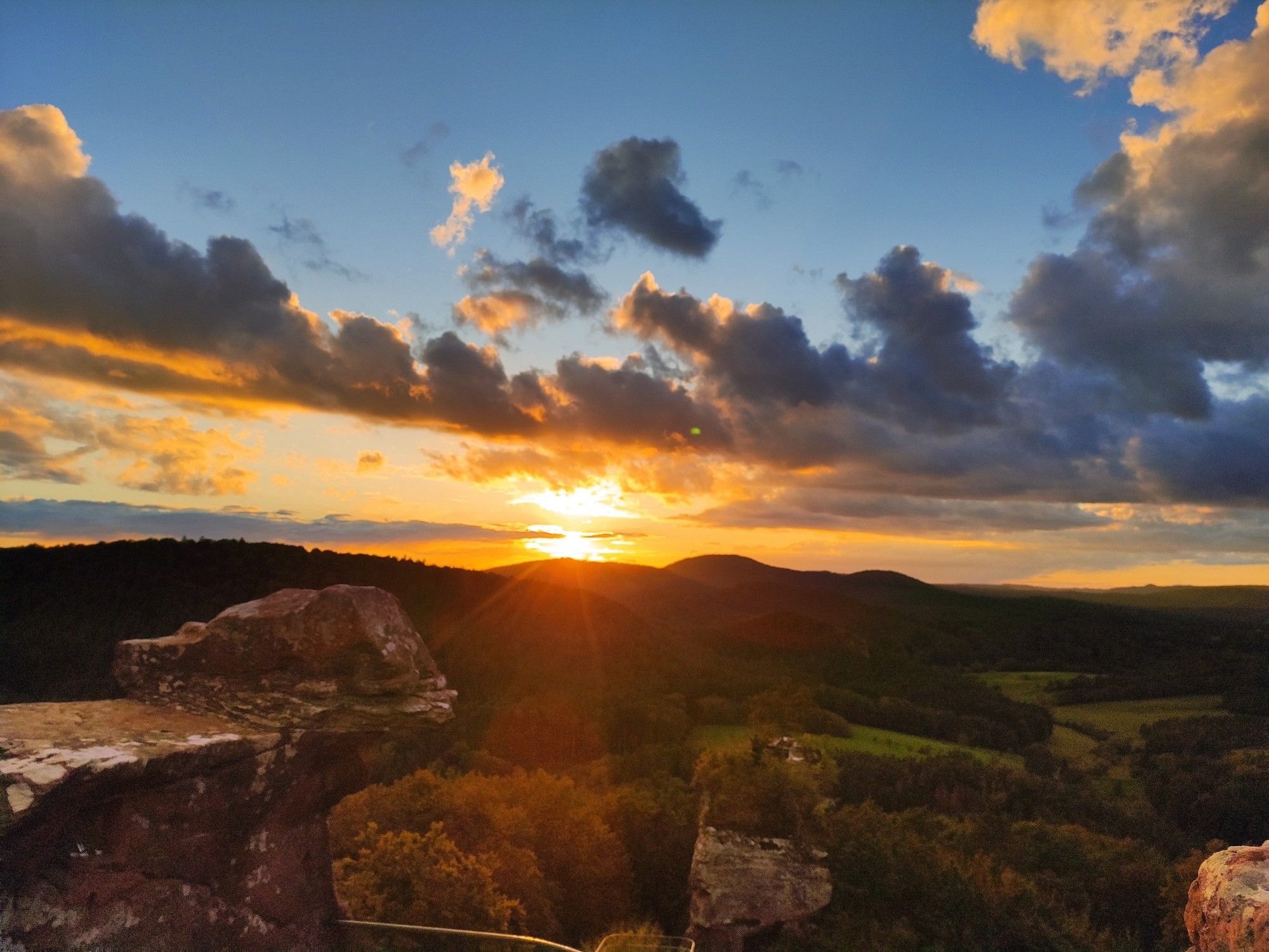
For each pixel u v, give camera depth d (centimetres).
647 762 5781
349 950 744
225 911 641
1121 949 2311
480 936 757
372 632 723
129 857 573
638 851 3003
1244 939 271
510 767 5447
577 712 7131
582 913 2400
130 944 563
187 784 619
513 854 1994
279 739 699
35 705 631
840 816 2347
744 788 2244
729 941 1847
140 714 664
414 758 4875
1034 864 2939
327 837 782
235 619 723
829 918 1889
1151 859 3012
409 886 1135
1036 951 1966
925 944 1880
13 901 507
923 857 2123
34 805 489
